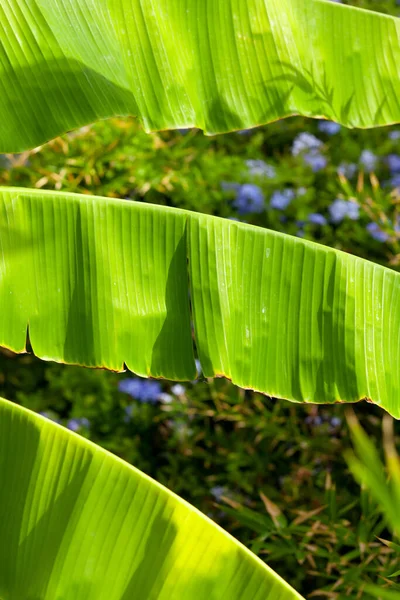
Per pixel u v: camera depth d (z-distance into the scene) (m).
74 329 1.83
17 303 1.82
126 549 1.71
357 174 2.74
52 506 1.73
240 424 2.47
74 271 1.82
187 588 1.70
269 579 1.68
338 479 2.43
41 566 1.72
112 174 2.59
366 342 1.82
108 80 1.80
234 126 1.83
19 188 1.83
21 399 2.66
